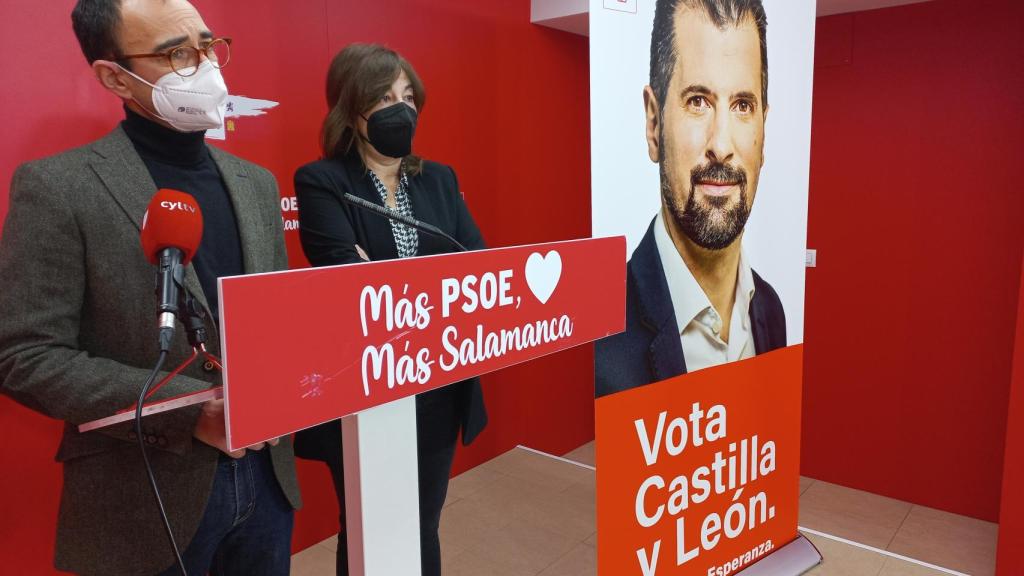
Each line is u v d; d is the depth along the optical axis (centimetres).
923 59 283
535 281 93
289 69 220
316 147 229
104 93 184
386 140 154
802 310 216
